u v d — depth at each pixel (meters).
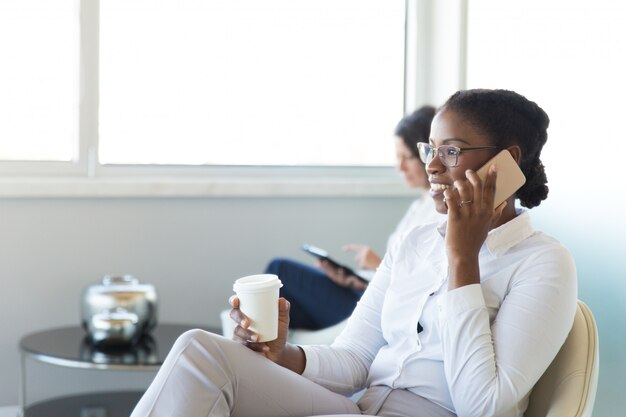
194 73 4.11
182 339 1.85
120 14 4.00
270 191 4.02
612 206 2.57
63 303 3.85
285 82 4.24
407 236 2.18
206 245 4.01
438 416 1.98
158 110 4.09
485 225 1.92
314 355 2.14
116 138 4.04
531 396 2.04
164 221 3.95
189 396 1.79
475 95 2.00
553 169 2.94
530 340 1.85
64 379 3.88
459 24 3.96
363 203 4.18
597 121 2.66
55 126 3.97
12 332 3.81
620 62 2.54
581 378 1.91
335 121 4.31
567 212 2.84
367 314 2.22
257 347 1.98
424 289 2.07
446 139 1.98
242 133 4.20
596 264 2.67
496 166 1.94
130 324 3.29
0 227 3.77
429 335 2.02
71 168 3.98
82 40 3.95
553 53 2.98
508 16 3.40
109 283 3.41
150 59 4.05
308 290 3.52
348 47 4.31
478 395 1.84
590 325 1.98
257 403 1.89
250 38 4.18
